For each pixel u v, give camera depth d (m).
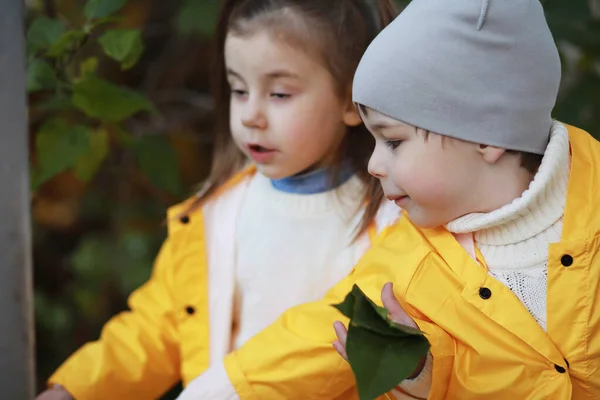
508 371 1.33
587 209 1.35
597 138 2.11
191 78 2.84
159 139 2.13
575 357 1.33
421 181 1.33
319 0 1.58
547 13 2.05
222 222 1.75
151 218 2.75
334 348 1.43
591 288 1.32
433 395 1.36
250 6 1.59
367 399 1.11
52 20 1.84
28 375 1.63
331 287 1.63
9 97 1.55
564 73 2.09
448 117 1.30
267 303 1.68
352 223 1.63
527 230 1.35
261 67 1.55
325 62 1.57
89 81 1.78
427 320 1.39
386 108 1.32
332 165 1.65
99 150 2.12
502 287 1.34
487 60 1.29
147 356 1.80
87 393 1.75
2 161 1.56
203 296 1.75
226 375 1.48
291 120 1.57
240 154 1.81
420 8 1.32
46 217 2.79
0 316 1.59
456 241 1.39
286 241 1.66
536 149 1.35
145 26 2.64
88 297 2.67
